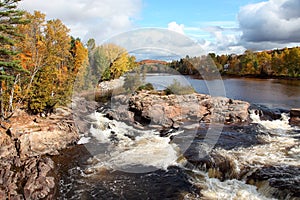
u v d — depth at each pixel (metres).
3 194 6.33
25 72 11.45
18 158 8.52
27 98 12.59
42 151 9.39
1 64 9.87
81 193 6.70
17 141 9.16
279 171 7.12
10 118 11.28
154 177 7.28
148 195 6.52
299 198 5.79
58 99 13.10
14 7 10.62
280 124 12.84
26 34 12.96
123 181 7.18
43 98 12.37
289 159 8.02
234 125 12.16
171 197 6.36
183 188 6.74
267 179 6.70
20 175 7.39
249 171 7.19
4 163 8.16
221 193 6.47
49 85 12.80
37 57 13.19
